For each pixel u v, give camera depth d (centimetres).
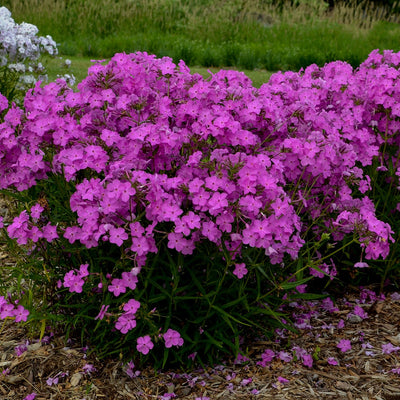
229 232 123
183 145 130
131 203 121
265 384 128
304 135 136
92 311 133
